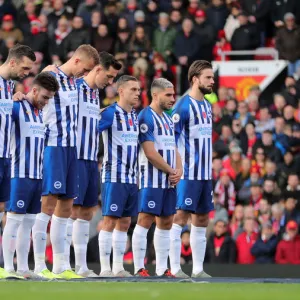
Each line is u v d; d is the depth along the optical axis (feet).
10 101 112.06
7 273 112.47
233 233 163.84
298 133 183.42
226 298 74.33
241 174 175.32
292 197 169.37
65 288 88.07
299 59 201.16
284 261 160.45
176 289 86.28
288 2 207.82
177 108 127.44
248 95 200.23
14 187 113.50
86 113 121.70
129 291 82.53
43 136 115.14
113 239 126.00
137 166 129.90
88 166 122.31
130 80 124.06
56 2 212.64
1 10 218.79
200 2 212.02
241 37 204.33
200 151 127.03
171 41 203.41
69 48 204.13
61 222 118.32
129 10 209.56
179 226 128.16
